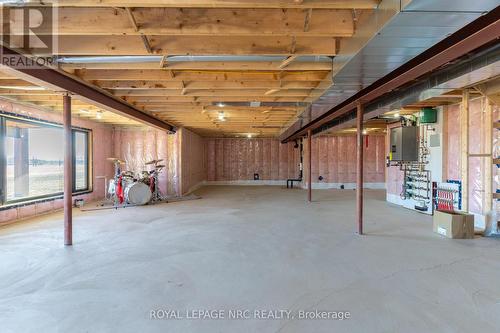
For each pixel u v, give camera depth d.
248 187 11.82
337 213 6.11
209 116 6.99
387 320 2.04
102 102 4.46
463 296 2.39
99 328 1.95
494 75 2.96
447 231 4.24
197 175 11.56
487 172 4.51
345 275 2.82
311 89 4.38
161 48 2.93
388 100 4.27
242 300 2.33
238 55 3.06
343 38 2.76
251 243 3.90
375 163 11.72
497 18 1.89
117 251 3.54
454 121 5.55
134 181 7.46
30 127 6.39
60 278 2.75
